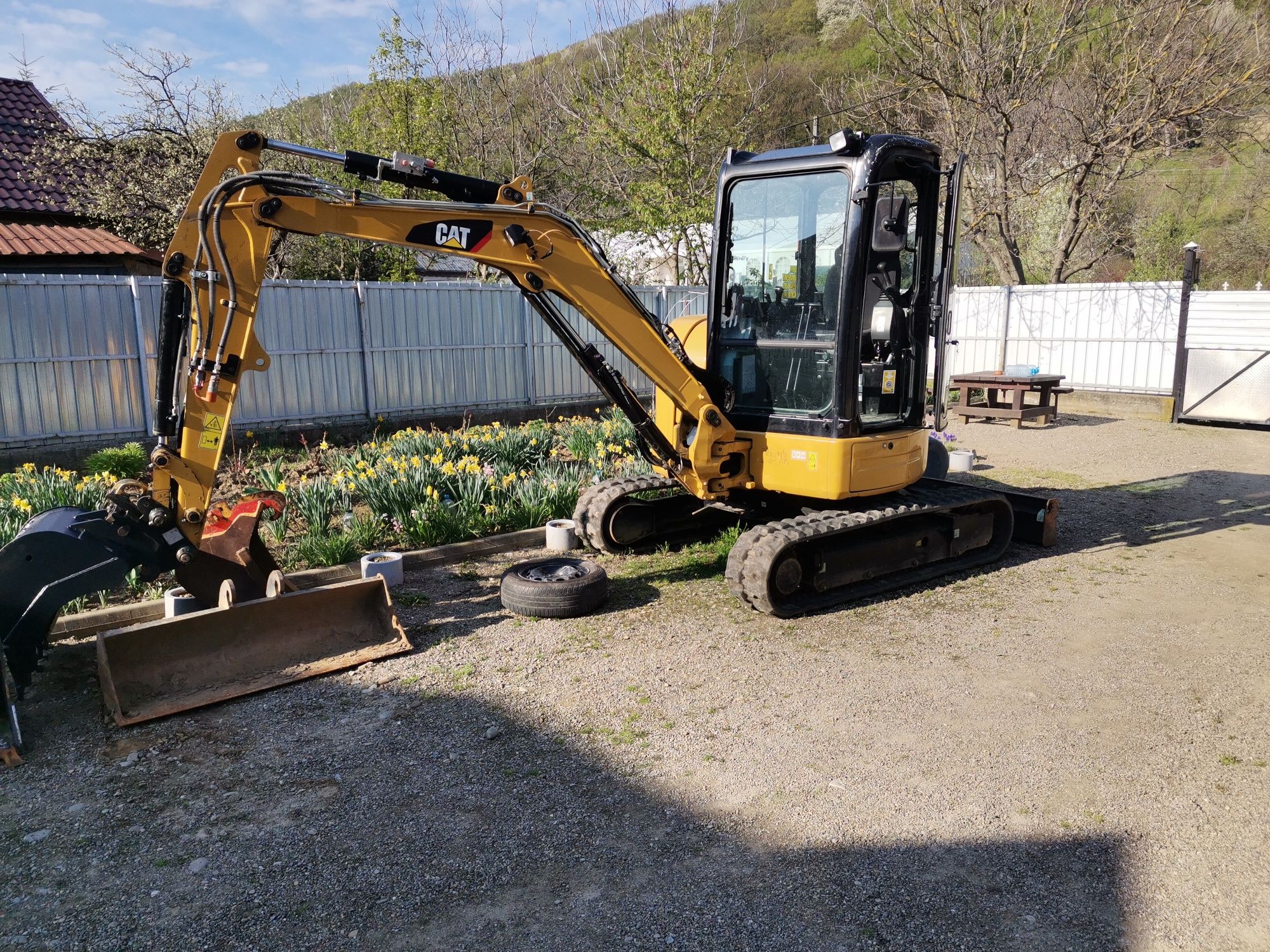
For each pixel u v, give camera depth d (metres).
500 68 21.66
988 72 17.77
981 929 2.81
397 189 16.02
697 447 5.71
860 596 5.84
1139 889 2.99
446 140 19.27
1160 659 4.89
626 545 6.82
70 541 4.19
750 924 2.84
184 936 2.82
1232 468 10.38
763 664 4.84
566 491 7.62
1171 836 3.28
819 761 3.82
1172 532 7.62
